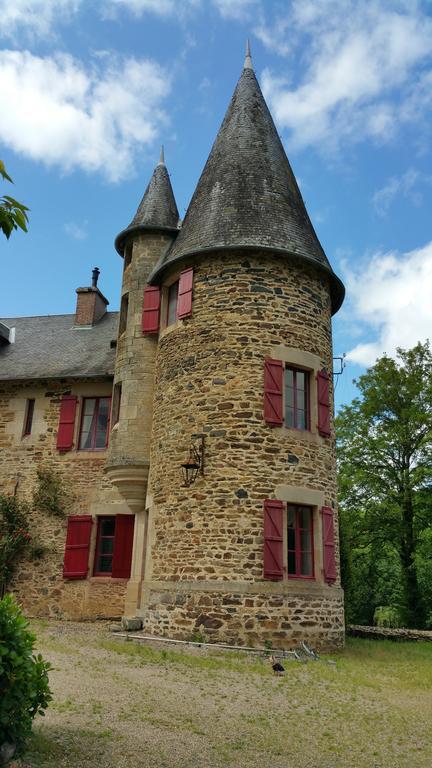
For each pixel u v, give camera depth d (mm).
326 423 12656
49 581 15188
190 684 7816
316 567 11625
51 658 8750
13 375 16641
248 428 11695
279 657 10031
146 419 13844
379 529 22781
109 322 19203
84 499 15602
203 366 12328
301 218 13945
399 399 23188
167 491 12133
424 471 21406
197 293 12891
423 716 7203
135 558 13844
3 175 3869
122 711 6367
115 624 13281
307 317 12906
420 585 26453
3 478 16219
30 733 4734
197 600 10992
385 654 12086
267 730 6219
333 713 7074
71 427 16109
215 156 14773
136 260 15266
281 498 11484
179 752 5367
